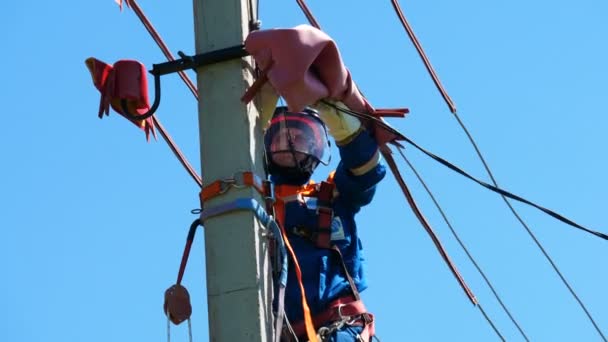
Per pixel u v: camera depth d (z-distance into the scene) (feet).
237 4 29.12
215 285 26.32
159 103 28.86
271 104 28.66
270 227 27.25
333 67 28.12
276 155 31.27
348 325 29.96
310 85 27.48
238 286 26.18
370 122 30.89
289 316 29.96
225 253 26.50
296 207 31.19
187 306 27.58
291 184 31.53
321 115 30.12
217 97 28.04
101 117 29.63
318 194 31.32
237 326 25.88
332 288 30.25
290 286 30.12
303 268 30.32
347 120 30.19
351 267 31.09
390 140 31.01
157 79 28.89
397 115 30.71
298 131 31.37
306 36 27.37
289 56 27.14
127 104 29.68
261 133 28.43
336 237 31.07
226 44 28.68
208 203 27.14
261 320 25.93
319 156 31.55
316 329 29.84
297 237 30.94
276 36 27.22
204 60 28.30
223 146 27.58
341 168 31.22
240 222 26.73
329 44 27.73
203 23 29.04
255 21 29.55
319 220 30.89
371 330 30.37
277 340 26.37
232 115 27.81
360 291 31.24
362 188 31.09
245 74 28.30
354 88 29.43
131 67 29.60
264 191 27.78
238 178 27.12
